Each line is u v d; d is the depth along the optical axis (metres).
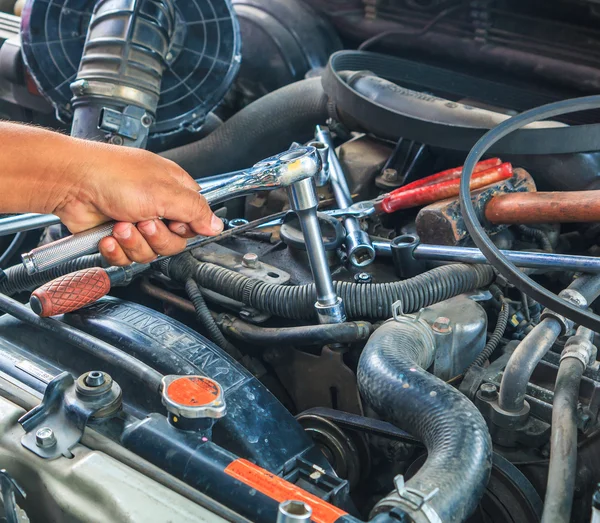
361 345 1.46
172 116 2.07
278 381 1.59
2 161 1.06
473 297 1.48
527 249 1.67
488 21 2.14
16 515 1.01
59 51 2.00
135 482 1.02
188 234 1.20
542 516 1.04
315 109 2.15
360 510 1.40
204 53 2.04
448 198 1.63
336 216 1.67
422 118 1.78
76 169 1.09
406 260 1.54
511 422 1.24
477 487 1.00
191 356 1.32
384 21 2.33
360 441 1.36
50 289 1.37
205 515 0.97
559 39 2.06
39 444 1.08
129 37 1.82
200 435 1.09
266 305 1.51
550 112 1.58
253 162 2.29
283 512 0.84
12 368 1.29
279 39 2.34
